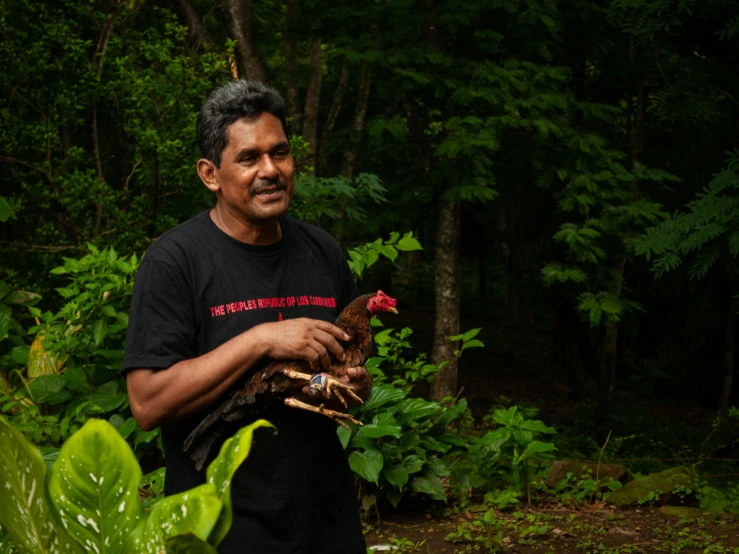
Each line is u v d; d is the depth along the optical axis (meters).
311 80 13.80
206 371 1.97
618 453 9.77
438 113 9.38
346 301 2.49
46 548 1.41
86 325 4.70
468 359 17.94
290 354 1.98
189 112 8.84
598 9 9.13
